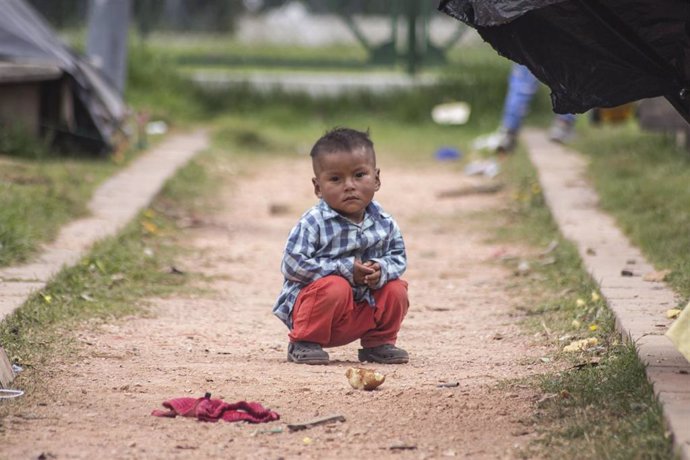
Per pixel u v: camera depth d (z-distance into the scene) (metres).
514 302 16.20
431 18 46.50
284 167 33.75
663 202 21.48
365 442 8.98
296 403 10.20
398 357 12.29
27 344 12.44
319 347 12.20
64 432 9.10
